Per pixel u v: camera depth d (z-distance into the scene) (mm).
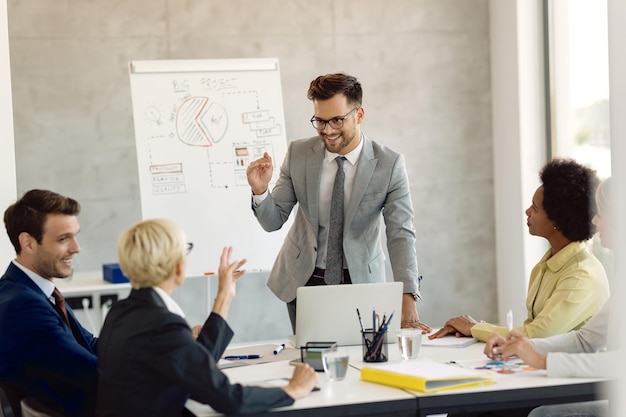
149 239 2361
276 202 3803
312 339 3021
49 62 5613
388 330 3074
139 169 5242
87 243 5723
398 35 6215
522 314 6195
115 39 5711
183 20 5812
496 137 6375
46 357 2660
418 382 2385
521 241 6152
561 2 5961
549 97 6086
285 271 3805
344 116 3518
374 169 3652
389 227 3668
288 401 2281
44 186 5641
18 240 2873
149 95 5316
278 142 5465
